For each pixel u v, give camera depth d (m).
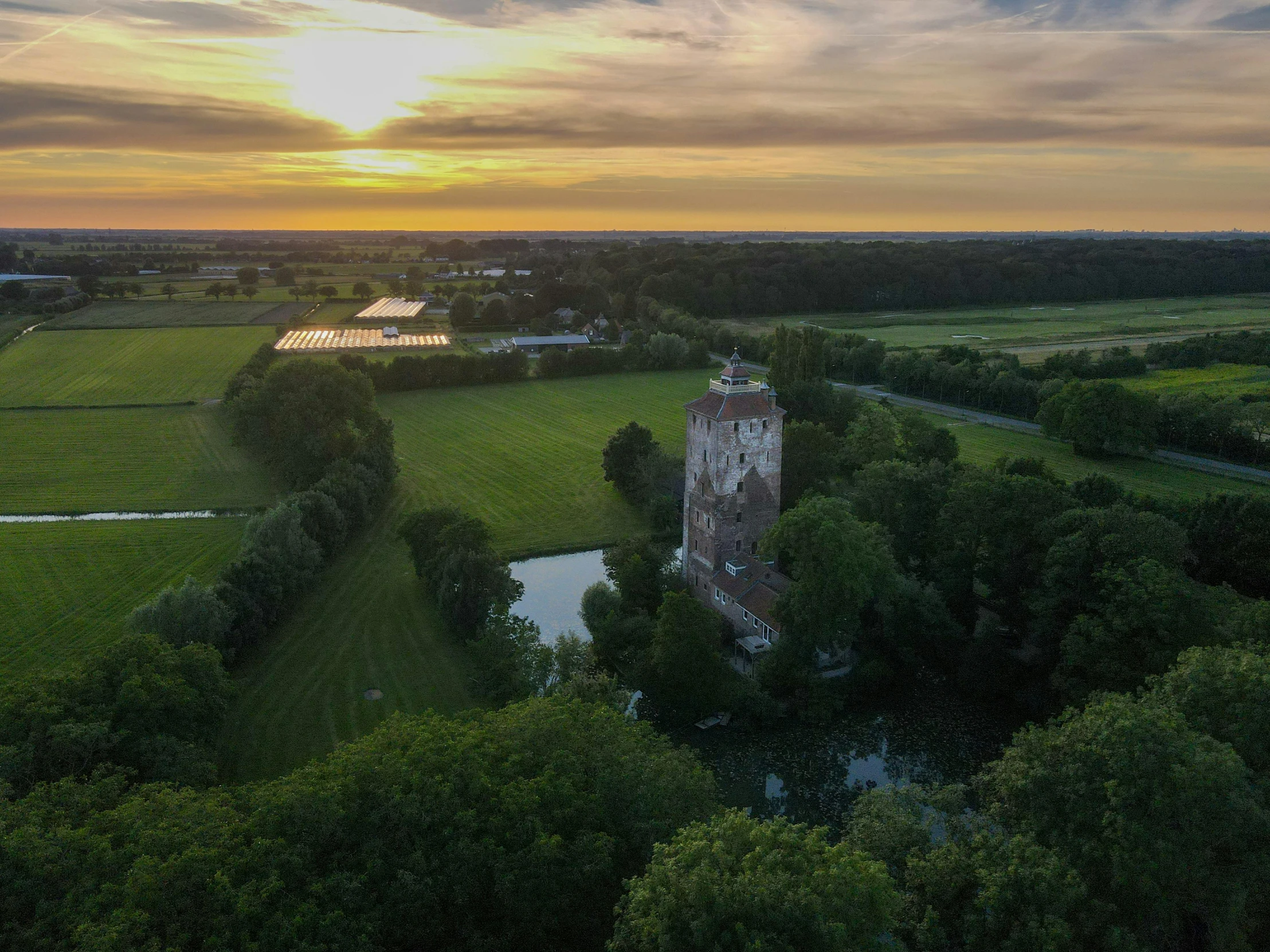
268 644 92.56
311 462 140.50
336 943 40.22
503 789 48.25
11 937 38.69
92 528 123.56
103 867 41.91
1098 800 48.47
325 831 45.41
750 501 99.75
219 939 38.75
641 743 57.72
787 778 75.69
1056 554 83.00
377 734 55.78
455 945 46.56
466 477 152.12
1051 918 41.44
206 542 118.06
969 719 83.81
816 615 84.00
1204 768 45.56
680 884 39.19
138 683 63.03
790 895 37.97
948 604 96.94
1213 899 46.44
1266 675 53.72
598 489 145.50
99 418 182.75
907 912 47.34
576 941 50.06
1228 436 153.38
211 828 44.41
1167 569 76.88
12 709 59.03
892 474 108.12
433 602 102.44
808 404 158.62
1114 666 73.12
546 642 94.88
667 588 99.00
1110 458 154.50
